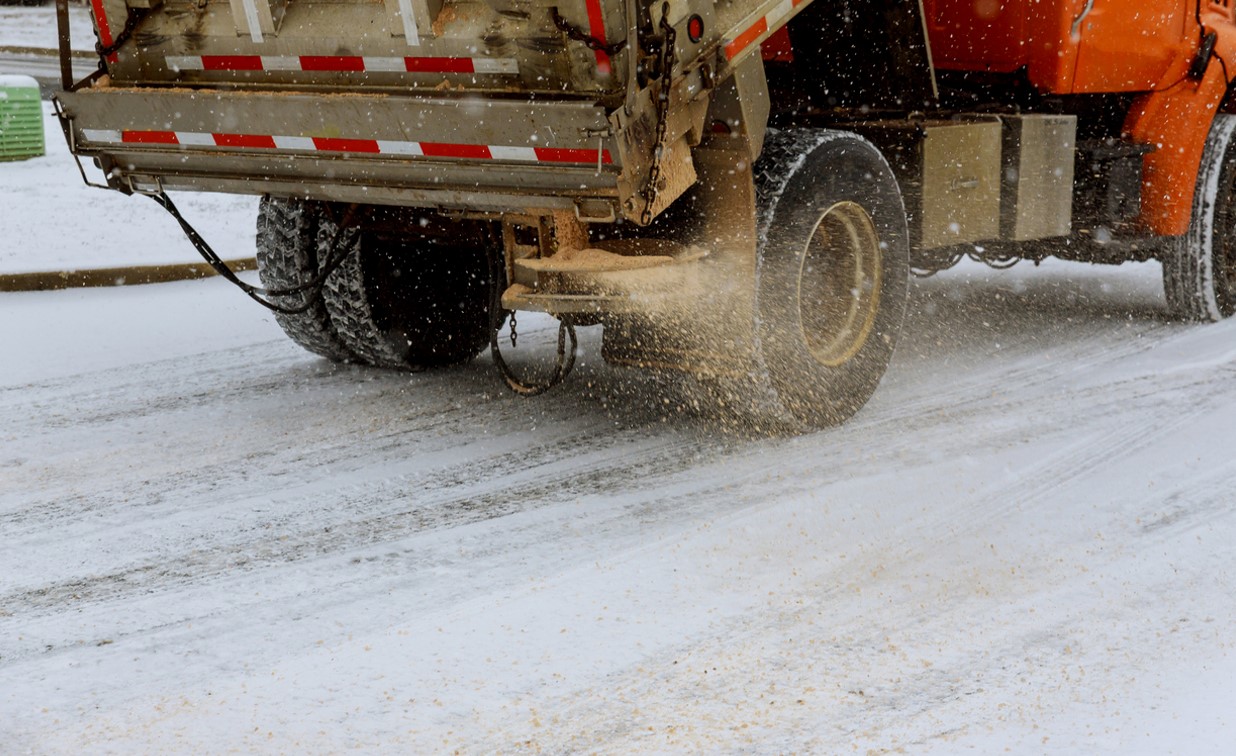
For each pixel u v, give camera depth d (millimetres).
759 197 4629
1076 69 6223
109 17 4602
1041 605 3346
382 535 3980
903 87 5629
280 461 4781
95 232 10164
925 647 3105
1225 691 2842
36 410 5488
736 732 2711
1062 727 2697
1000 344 6605
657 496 4312
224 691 2951
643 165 4039
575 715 2797
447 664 3055
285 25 4348
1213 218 6812
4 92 14961
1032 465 4551
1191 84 6699
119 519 4168
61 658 3154
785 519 4031
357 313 5828
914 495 4254
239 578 3652
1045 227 6047
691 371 4824
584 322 5117
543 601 3418
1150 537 3824
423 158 4230
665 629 3229
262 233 5848
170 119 4535
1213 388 5578
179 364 6363
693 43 4125
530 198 4219
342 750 2672
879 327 5199
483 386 5910
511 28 3949
